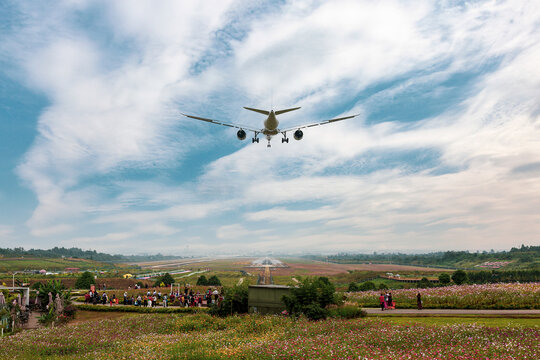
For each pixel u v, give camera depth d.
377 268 126.94
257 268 131.62
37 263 170.12
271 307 30.78
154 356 17.83
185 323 29.14
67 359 19.42
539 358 13.17
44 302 45.53
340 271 112.69
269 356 15.75
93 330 29.30
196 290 62.38
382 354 15.00
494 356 13.68
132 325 31.14
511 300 29.23
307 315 26.80
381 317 26.89
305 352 15.80
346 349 16.03
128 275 113.69
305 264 149.88
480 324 21.11
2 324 34.16
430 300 31.80
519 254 148.38
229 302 32.62
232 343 20.05
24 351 22.17
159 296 50.91
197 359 16.62
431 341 16.98
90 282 78.69
